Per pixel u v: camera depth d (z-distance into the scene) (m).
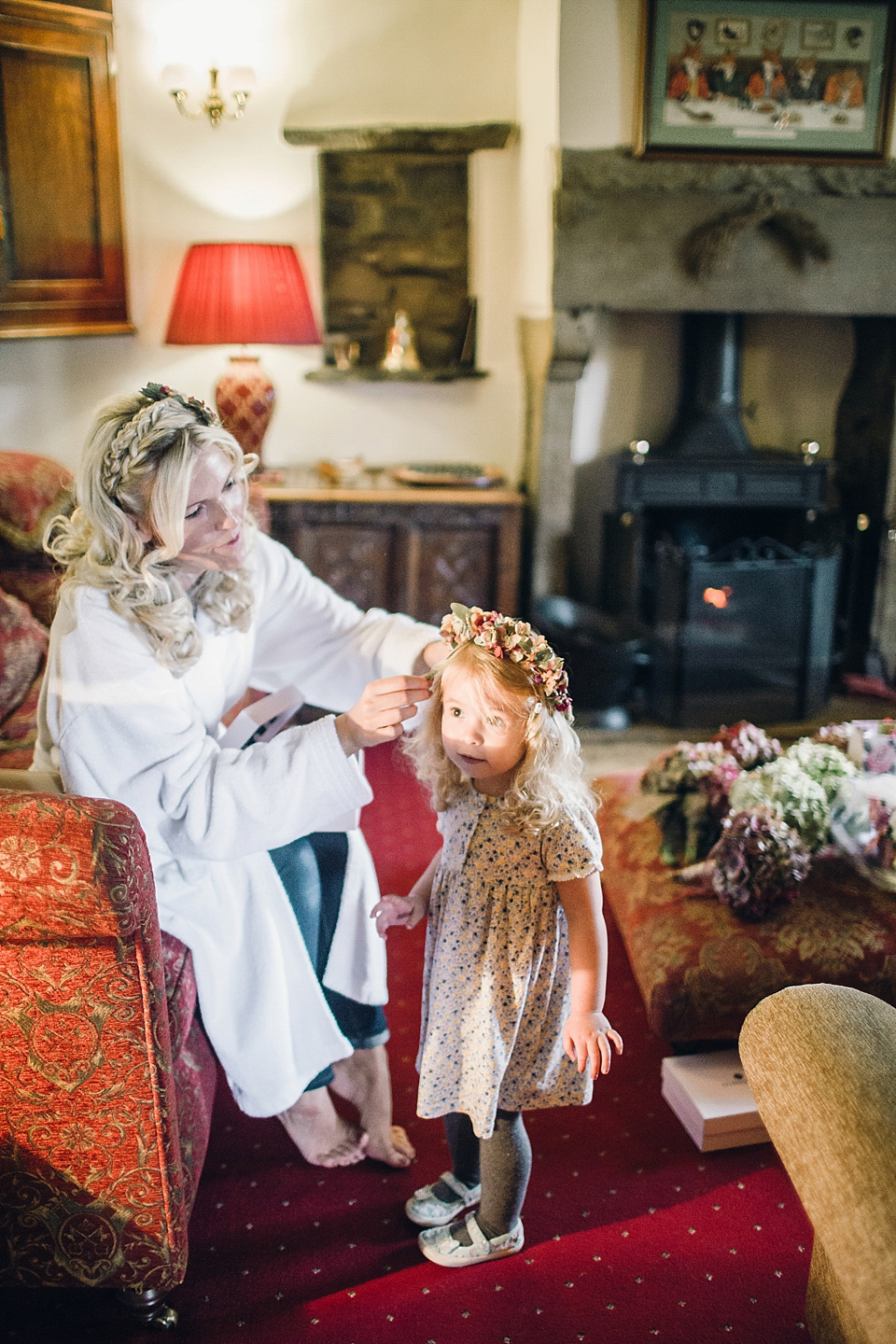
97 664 1.56
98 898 1.26
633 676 4.17
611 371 4.28
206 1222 1.78
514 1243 1.68
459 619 1.48
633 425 4.35
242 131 3.92
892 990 1.99
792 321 4.34
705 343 4.13
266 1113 1.73
